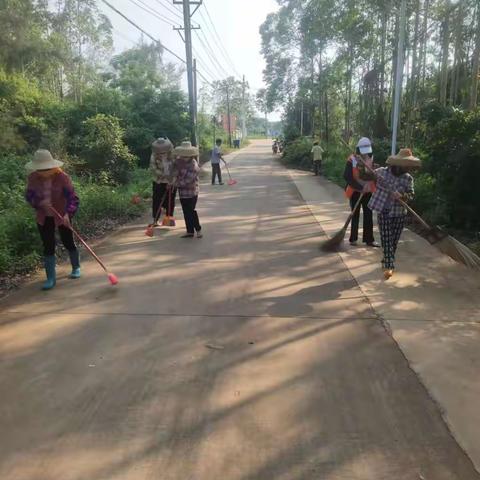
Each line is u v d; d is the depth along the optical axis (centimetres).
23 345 434
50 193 580
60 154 1407
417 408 337
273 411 334
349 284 593
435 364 396
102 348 428
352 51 2691
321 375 381
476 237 798
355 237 793
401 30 1359
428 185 995
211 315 498
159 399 349
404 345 429
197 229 852
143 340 443
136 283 601
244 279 613
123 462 286
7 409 339
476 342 435
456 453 292
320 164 2198
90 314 503
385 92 2519
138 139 1897
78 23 2922
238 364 398
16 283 609
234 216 1064
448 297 548
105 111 1867
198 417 328
